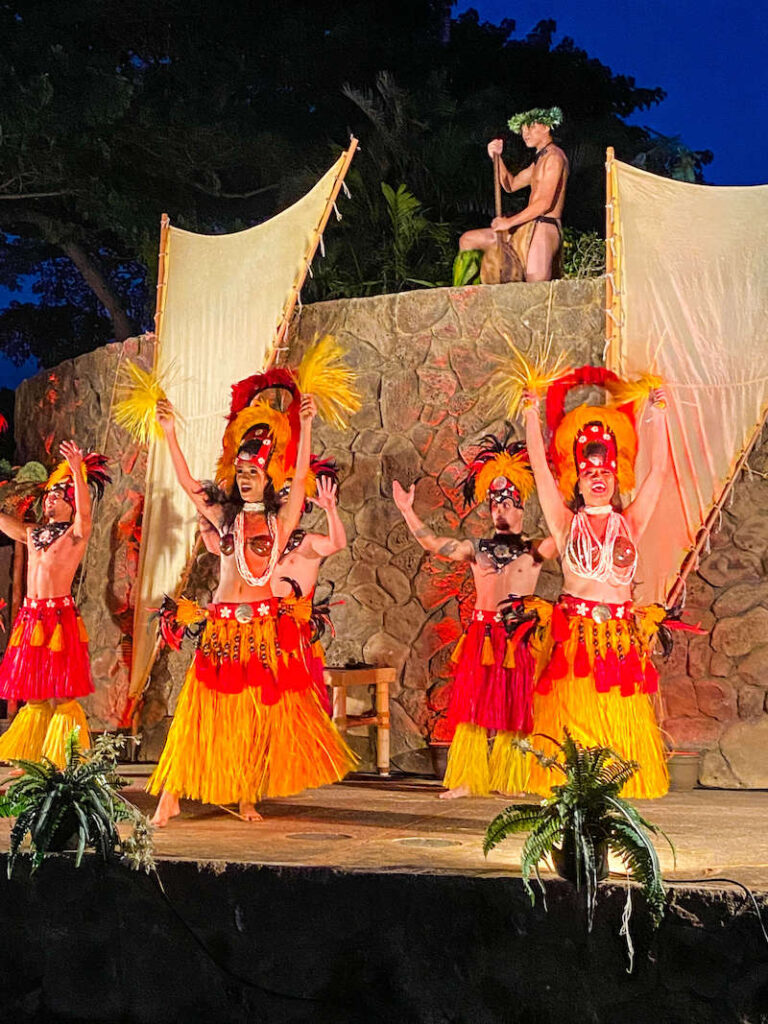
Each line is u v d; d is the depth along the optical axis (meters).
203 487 5.51
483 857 4.40
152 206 14.57
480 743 6.10
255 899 4.23
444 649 7.21
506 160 13.74
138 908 4.34
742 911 3.77
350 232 11.60
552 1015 3.92
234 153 14.40
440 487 7.33
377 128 12.83
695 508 6.60
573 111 15.89
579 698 5.14
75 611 6.50
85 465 6.90
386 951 4.09
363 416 7.50
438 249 11.44
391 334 7.49
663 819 5.39
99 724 8.15
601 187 14.77
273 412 5.59
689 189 6.89
